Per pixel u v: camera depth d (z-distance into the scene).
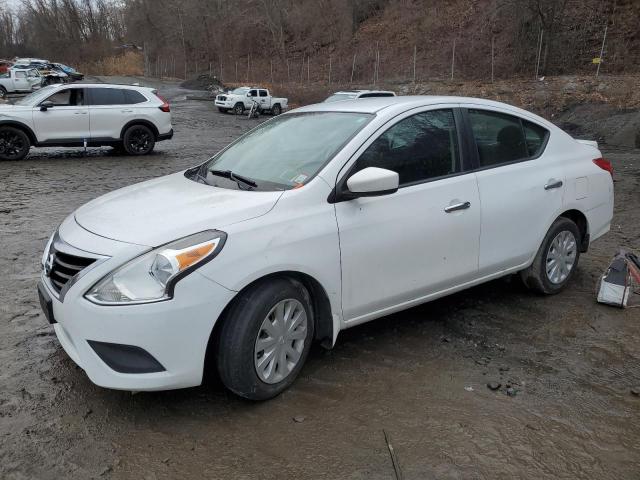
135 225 3.11
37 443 2.86
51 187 10.14
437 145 3.97
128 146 14.66
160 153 15.44
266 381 3.19
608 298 4.63
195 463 2.74
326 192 3.39
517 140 4.52
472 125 4.20
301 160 3.65
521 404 3.26
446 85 29.81
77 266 3.04
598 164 5.11
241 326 3.04
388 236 3.58
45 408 3.16
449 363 3.73
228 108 32.56
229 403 3.24
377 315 3.72
